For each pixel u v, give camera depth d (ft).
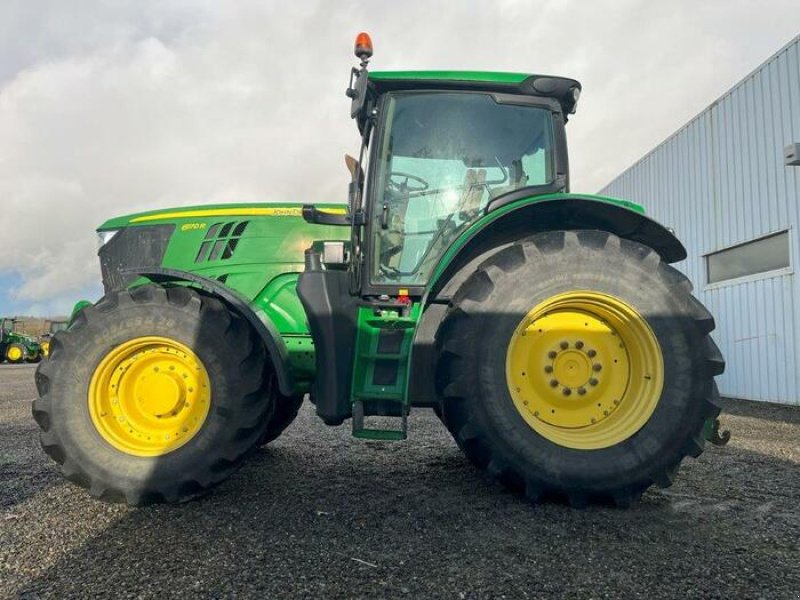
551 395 9.43
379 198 10.62
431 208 10.78
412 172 10.83
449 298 10.22
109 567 6.93
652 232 10.51
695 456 9.00
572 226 10.58
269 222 12.34
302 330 11.87
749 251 26.76
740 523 8.45
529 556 7.19
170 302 9.73
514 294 9.21
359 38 10.18
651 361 9.18
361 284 10.32
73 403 9.49
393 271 10.57
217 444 9.40
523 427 8.97
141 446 9.57
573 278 9.23
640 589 6.30
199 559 7.15
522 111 11.02
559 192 10.79
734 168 27.32
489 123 10.94
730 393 27.61
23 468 12.17
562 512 8.89
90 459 9.30
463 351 9.11
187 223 12.74
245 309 9.85
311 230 12.26
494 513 8.86
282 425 13.38
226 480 10.46
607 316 9.50
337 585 6.40
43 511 9.12
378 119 10.71
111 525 8.44
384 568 6.85
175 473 9.27
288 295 11.98
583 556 7.19
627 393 9.43
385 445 14.53
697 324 9.14
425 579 6.55
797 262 23.66
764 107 25.38
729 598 6.09
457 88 10.80
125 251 13.12
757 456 13.39
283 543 7.68
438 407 11.48
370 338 9.70
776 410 22.45
